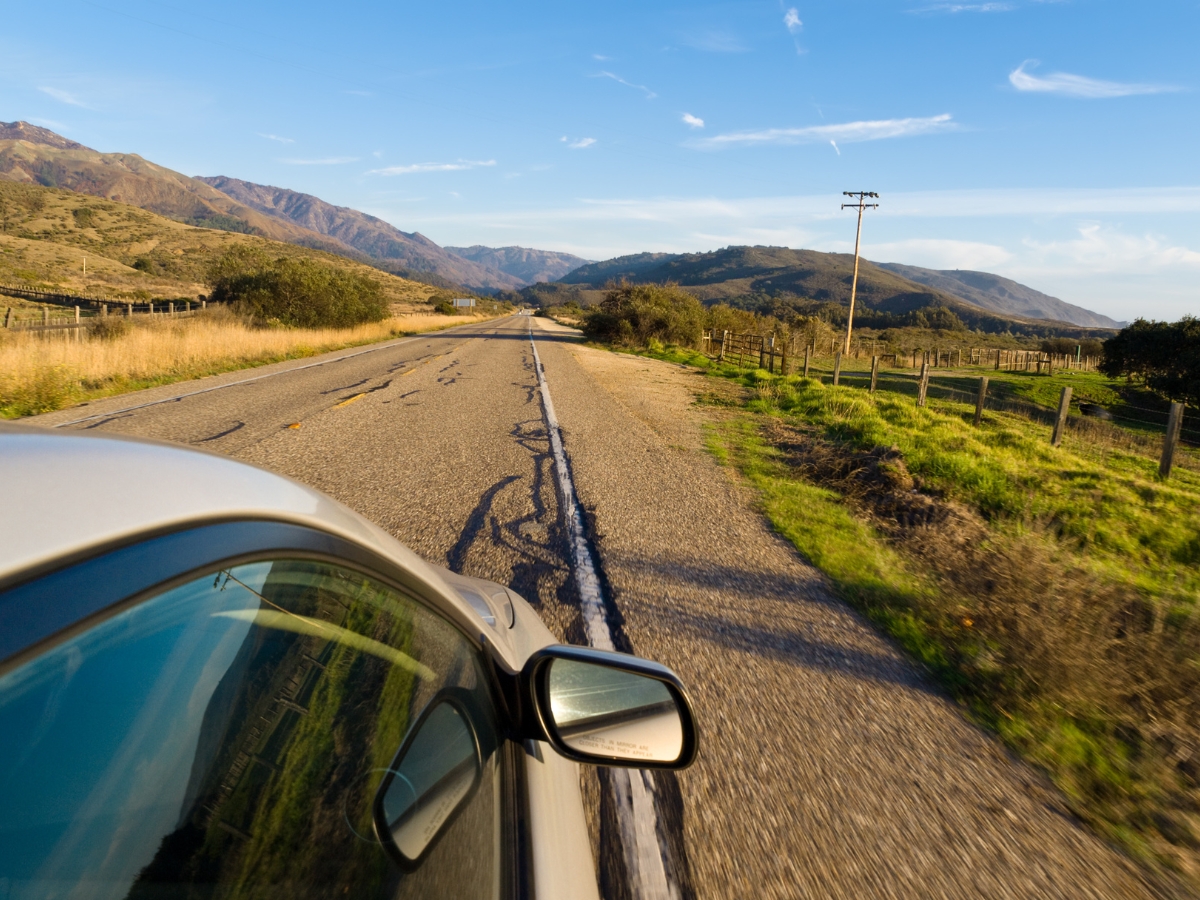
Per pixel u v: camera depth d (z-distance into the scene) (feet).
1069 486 26.89
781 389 54.54
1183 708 11.54
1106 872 7.88
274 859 2.43
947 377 114.11
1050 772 9.71
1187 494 27.37
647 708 4.85
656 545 18.04
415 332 135.85
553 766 5.00
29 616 1.85
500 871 3.72
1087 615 14.03
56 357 42.29
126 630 2.20
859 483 26.25
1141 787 9.41
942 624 14.32
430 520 18.65
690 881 7.25
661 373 70.33
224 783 2.40
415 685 3.71
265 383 45.78
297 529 3.39
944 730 10.59
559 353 90.53
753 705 10.89
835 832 8.17
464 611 4.84
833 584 16.28
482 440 29.73
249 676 2.70
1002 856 7.99
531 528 18.53
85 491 2.52
